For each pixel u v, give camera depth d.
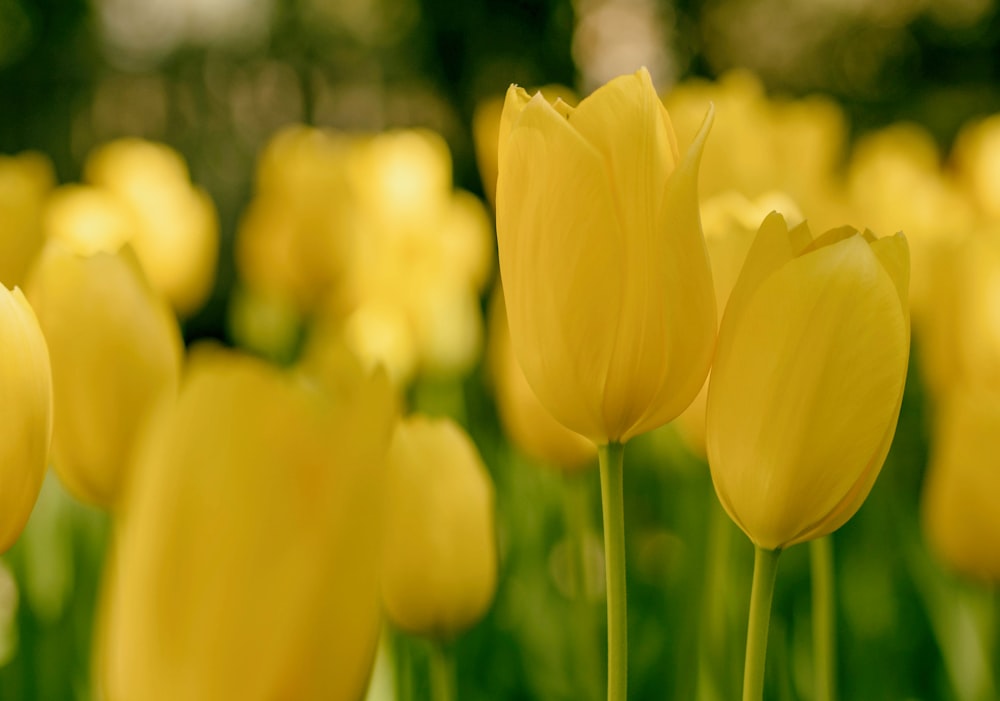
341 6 5.14
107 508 0.60
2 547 0.52
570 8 4.74
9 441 0.52
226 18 5.15
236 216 4.70
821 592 0.70
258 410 0.47
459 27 4.77
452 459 0.65
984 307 0.82
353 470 0.47
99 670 0.48
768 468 0.53
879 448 0.53
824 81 5.10
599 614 1.14
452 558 0.65
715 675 0.82
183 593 0.47
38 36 4.66
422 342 1.45
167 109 4.94
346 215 1.41
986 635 0.94
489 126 1.46
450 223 1.63
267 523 0.47
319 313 1.47
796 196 0.94
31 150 4.60
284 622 0.47
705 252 0.53
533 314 0.54
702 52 5.15
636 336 0.54
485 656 1.16
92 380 0.58
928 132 4.14
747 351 0.53
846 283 0.52
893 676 1.14
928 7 5.00
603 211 0.53
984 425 0.71
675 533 1.23
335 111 5.11
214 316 4.15
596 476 1.33
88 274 0.59
